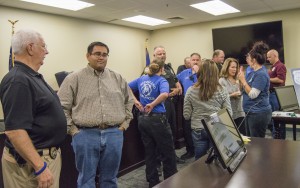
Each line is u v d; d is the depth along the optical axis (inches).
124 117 84.2
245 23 252.7
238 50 251.6
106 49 81.0
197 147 93.2
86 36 245.8
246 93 110.0
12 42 57.3
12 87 52.9
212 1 199.3
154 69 103.5
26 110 53.4
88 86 79.2
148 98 103.3
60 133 60.1
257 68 106.3
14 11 194.9
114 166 82.8
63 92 78.6
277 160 60.2
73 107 79.7
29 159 52.9
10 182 57.6
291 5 216.7
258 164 58.2
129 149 135.6
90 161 78.8
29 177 56.3
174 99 146.7
